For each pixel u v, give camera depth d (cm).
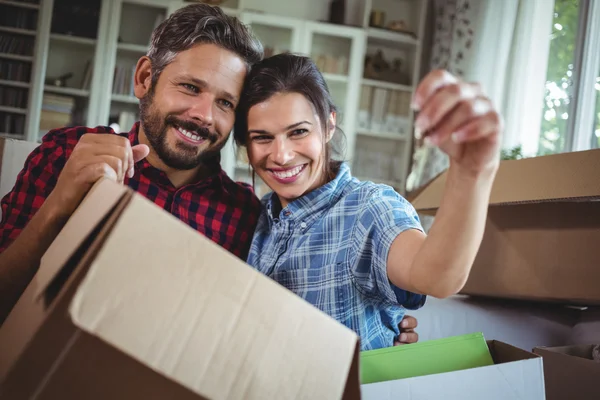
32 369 56
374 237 97
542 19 316
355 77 421
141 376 60
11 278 90
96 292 53
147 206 57
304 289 107
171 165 122
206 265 58
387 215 96
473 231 71
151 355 54
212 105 117
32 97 394
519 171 126
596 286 118
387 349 84
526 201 120
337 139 129
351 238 104
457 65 361
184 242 58
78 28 405
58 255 62
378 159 428
